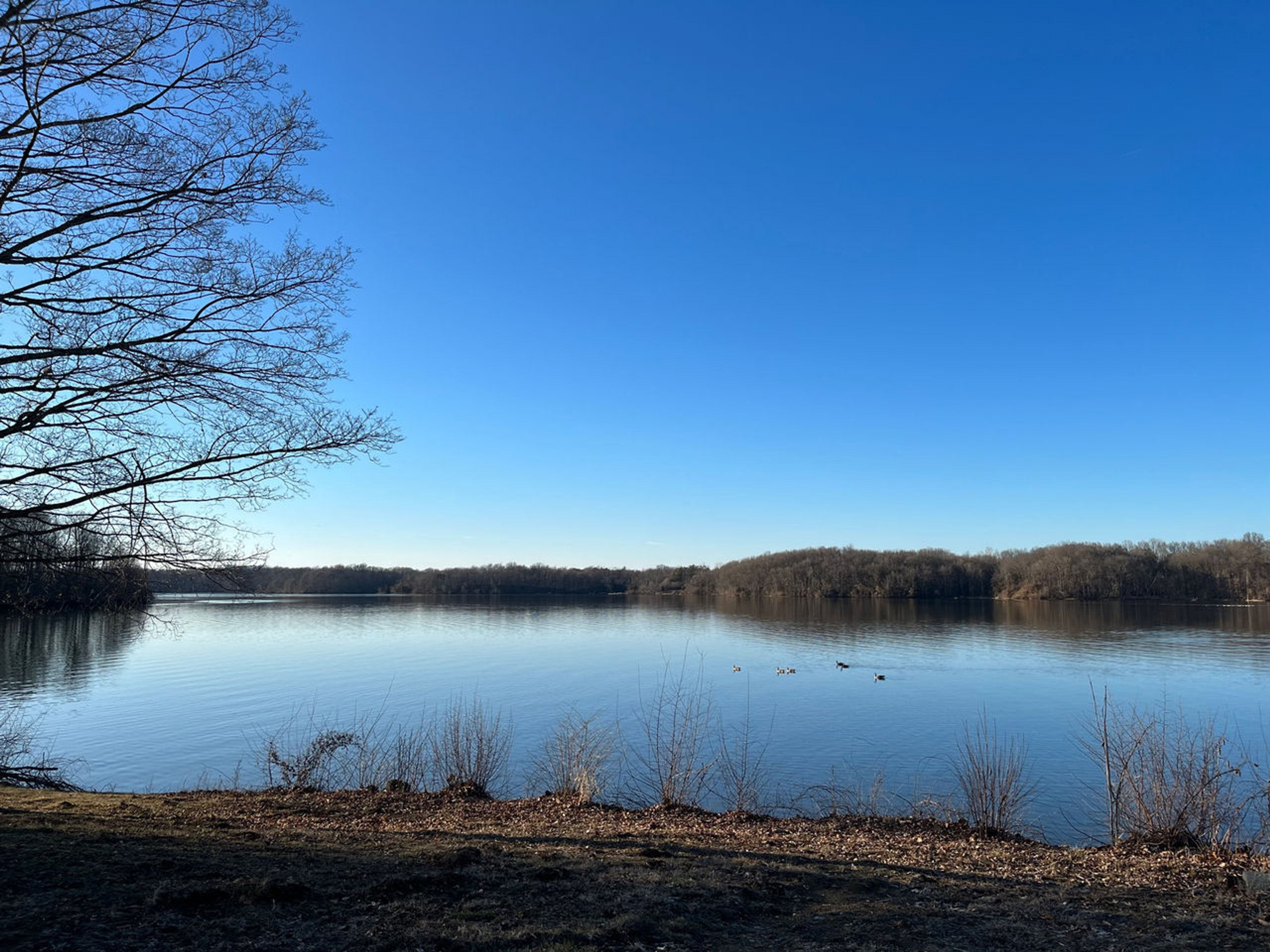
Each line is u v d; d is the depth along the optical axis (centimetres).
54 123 719
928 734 2572
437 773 1609
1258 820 1174
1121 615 9031
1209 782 1004
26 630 4256
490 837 850
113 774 2141
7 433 759
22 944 436
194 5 744
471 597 16425
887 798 1719
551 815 1078
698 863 724
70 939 449
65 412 790
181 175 786
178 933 470
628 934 509
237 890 545
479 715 2050
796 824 1071
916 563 13750
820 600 13562
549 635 7006
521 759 2075
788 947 511
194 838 741
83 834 725
